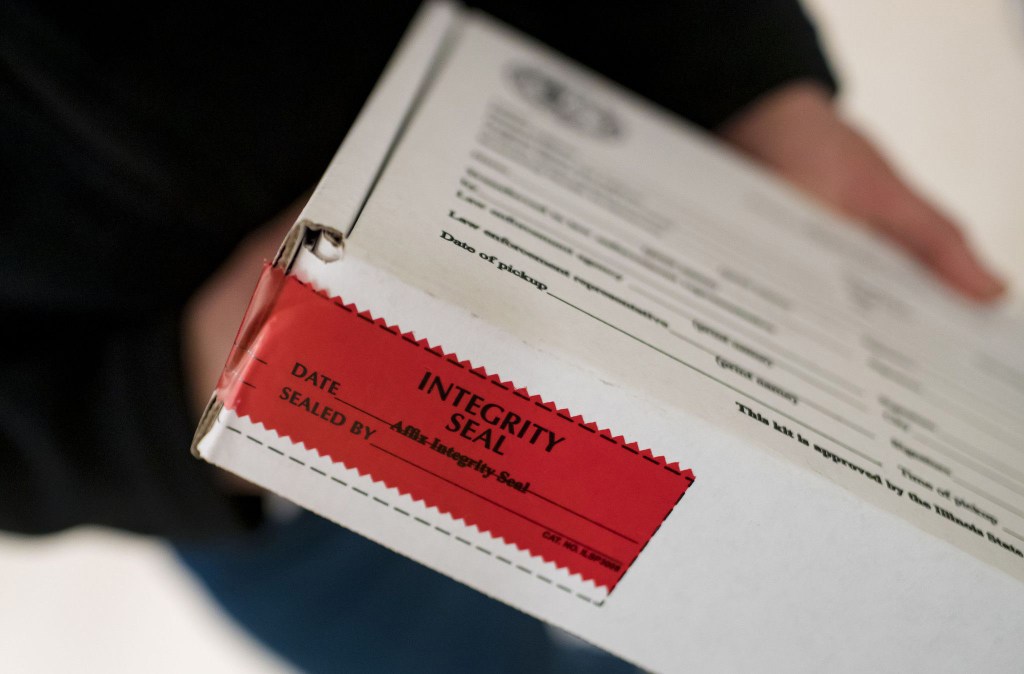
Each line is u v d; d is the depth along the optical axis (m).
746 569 0.28
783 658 0.28
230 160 0.38
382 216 0.27
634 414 0.27
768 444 0.27
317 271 0.26
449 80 0.35
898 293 0.36
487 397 0.27
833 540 0.27
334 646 0.55
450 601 0.56
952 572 0.27
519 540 0.28
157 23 0.37
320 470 0.28
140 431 0.38
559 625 0.29
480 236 0.28
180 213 0.38
